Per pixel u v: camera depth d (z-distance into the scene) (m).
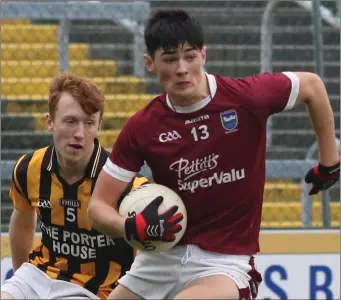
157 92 21.33
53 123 10.95
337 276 17.05
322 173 10.20
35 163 11.45
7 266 16.61
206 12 21.47
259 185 9.95
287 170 17.77
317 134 10.11
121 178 9.84
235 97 9.53
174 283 10.12
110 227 9.52
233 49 21.22
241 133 9.56
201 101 9.49
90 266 11.44
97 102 10.80
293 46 20.31
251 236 10.09
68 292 11.37
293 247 17.03
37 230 16.67
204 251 9.94
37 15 18.20
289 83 9.68
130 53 22.45
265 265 17.02
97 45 22.17
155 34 9.24
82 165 11.17
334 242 17.08
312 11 18.62
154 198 9.48
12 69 21.95
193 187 9.69
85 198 11.24
